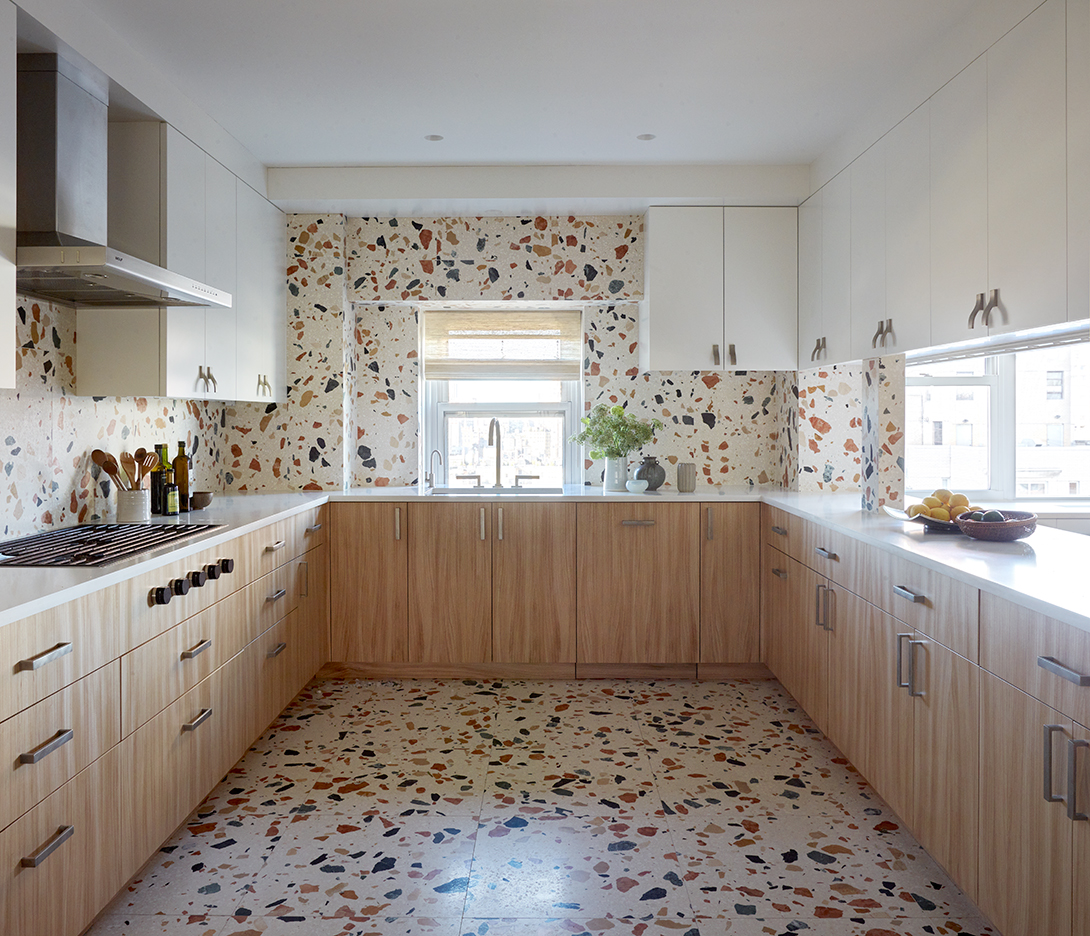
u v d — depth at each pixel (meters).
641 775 2.95
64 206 2.58
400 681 4.13
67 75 2.59
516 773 2.97
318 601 3.93
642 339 4.53
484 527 4.09
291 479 4.42
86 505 3.07
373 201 4.12
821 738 3.33
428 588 4.11
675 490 4.46
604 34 2.70
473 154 3.89
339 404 4.41
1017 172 2.27
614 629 4.10
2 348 2.11
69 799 1.80
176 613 2.36
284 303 4.34
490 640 4.11
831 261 3.76
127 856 2.07
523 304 4.65
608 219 4.48
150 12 2.55
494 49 2.81
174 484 3.26
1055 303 2.11
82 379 3.03
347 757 3.12
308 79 3.05
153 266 2.48
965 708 2.02
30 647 1.67
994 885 1.88
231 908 2.11
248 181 3.82
